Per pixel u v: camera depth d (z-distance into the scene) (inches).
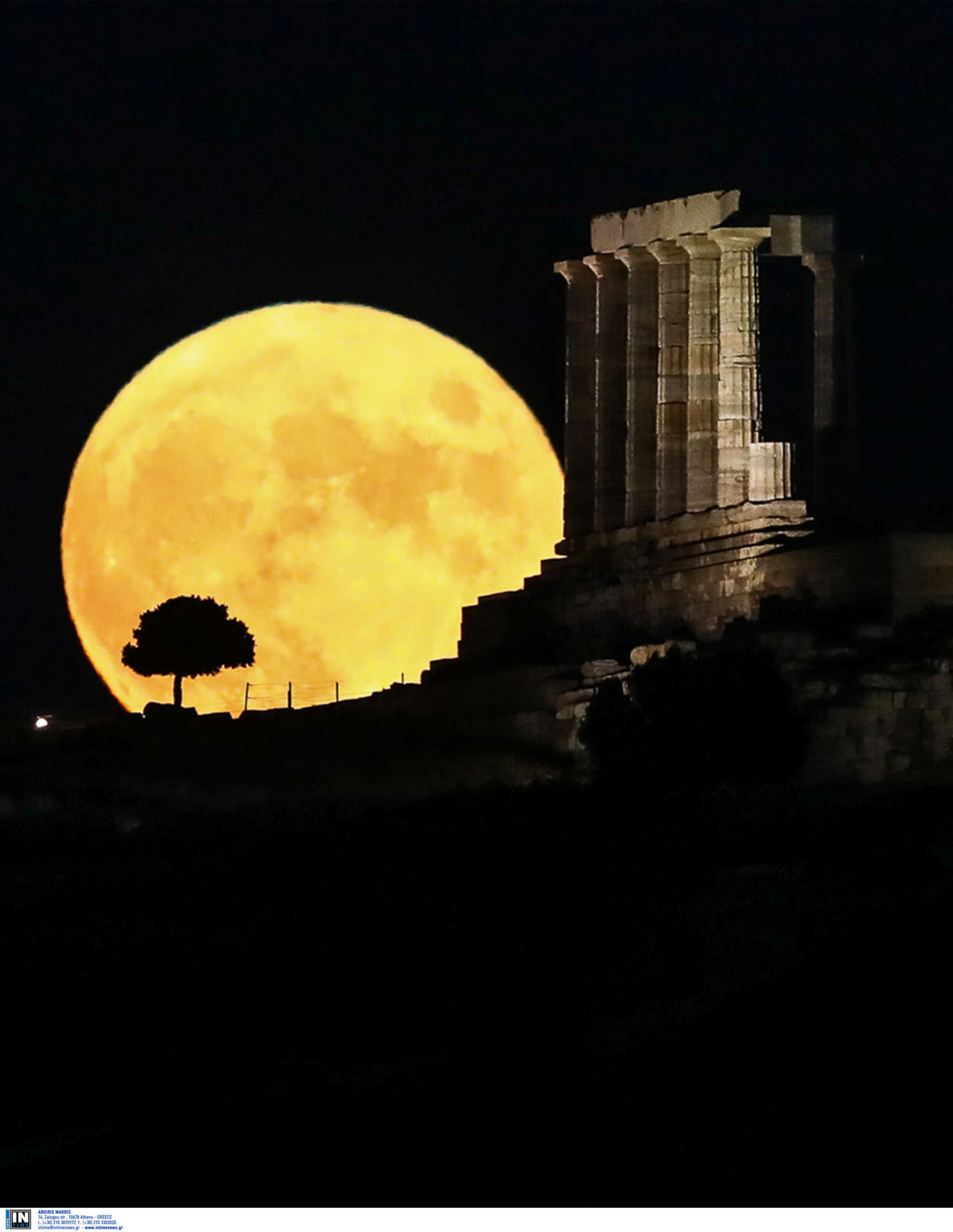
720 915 6476.4
